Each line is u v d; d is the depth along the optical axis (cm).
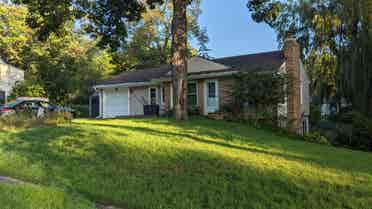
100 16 1759
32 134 1115
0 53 3712
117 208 544
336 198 589
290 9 2945
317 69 2852
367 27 2194
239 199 579
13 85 3250
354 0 2336
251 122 1703
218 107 2077
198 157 829
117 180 667
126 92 2623
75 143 954
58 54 3684
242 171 724
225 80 2072
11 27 3722
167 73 2342
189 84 2225
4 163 787
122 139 1008
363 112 2170
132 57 4378
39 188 564
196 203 560
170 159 808
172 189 618
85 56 3897
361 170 809
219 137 1180
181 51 1661
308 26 2822
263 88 1670
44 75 3388
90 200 573
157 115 2198
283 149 1045
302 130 2050
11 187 564
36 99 1986
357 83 2216
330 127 2256
